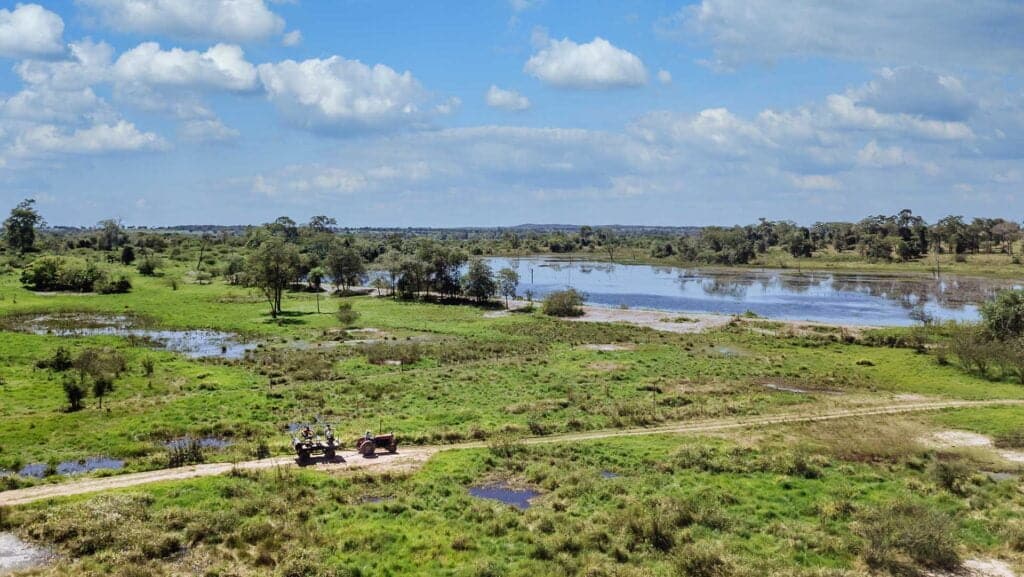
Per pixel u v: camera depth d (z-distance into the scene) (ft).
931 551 81.66
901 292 469.16
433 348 241.76
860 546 83.66
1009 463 120.26
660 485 105.81
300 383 186.70
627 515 90.94
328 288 481.87
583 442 128.88
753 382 191.72
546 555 81.20
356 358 225.56
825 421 147.74
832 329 291.38
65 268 422.00
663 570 78.28
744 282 549.54
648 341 268.41
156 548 78.79
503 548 83.10
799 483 107.45
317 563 76.69
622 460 118.21
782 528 89.61
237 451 119.03
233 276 487.61
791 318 353.92
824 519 93.15
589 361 222.89
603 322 324.39
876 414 154.10
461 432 133.59
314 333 283.38
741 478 110.01
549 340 271.08
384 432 133.69
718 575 76.23
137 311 332.39
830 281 548.31
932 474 110.93
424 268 414.82
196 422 140.46
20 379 178.40
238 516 88.17
